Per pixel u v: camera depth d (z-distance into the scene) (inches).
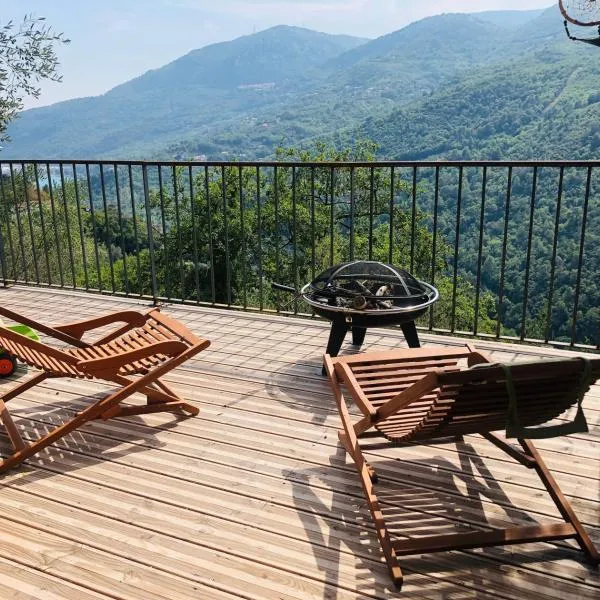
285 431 105.5
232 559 72.7
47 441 95.5
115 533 77.5
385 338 153.3
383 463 94.5
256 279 738.8
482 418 73.4
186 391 122.6
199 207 750.5
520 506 83.4
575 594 67.0
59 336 112.0
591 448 99.0
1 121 261.7
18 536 76.9
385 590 67.8
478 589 68.0
